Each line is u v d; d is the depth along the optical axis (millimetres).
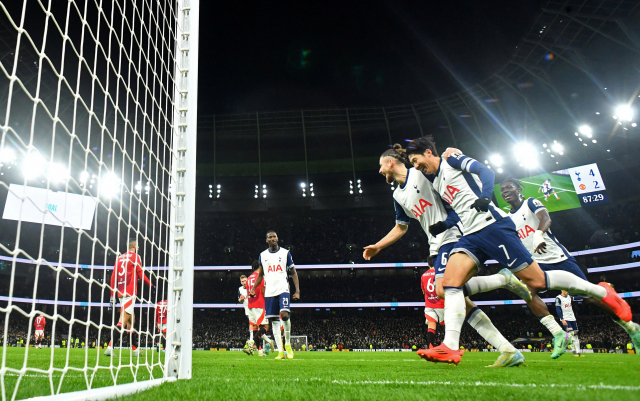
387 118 39188
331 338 35000
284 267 7488
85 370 1866
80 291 31875
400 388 2170
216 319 37750
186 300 2881
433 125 38469
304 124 39875
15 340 28641
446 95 36750
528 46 30484
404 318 37469
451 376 2885
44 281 32125
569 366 3891
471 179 3779
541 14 27484
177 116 3258
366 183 39938
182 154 3178
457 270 3570
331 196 40188
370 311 38781
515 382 2383
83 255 32156
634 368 3193
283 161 40125
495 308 36688
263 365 4688
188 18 3533
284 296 7277
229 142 40000
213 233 39812
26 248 32156
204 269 35750
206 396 1867
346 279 38281
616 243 33781
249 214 40812
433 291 7438
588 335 31203
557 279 3447
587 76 30688
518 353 3955
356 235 39625
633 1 24719
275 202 40188
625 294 30953
